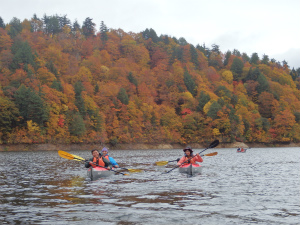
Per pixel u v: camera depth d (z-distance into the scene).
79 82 92.12
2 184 13.50
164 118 105.19
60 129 78.38
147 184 13.59
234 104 126.12
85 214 8.18
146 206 9.11
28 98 73.38
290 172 19.58
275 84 145.50
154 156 42.12
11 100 75.12
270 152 61.31
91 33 170.25
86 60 124.75
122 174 17.42
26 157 38.69
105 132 90.25
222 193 11.32
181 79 131.75
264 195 10.98
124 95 101.19
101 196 10.68
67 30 157.38
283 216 8.05
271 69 174.88
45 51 120.25
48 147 75.12
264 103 133.75
